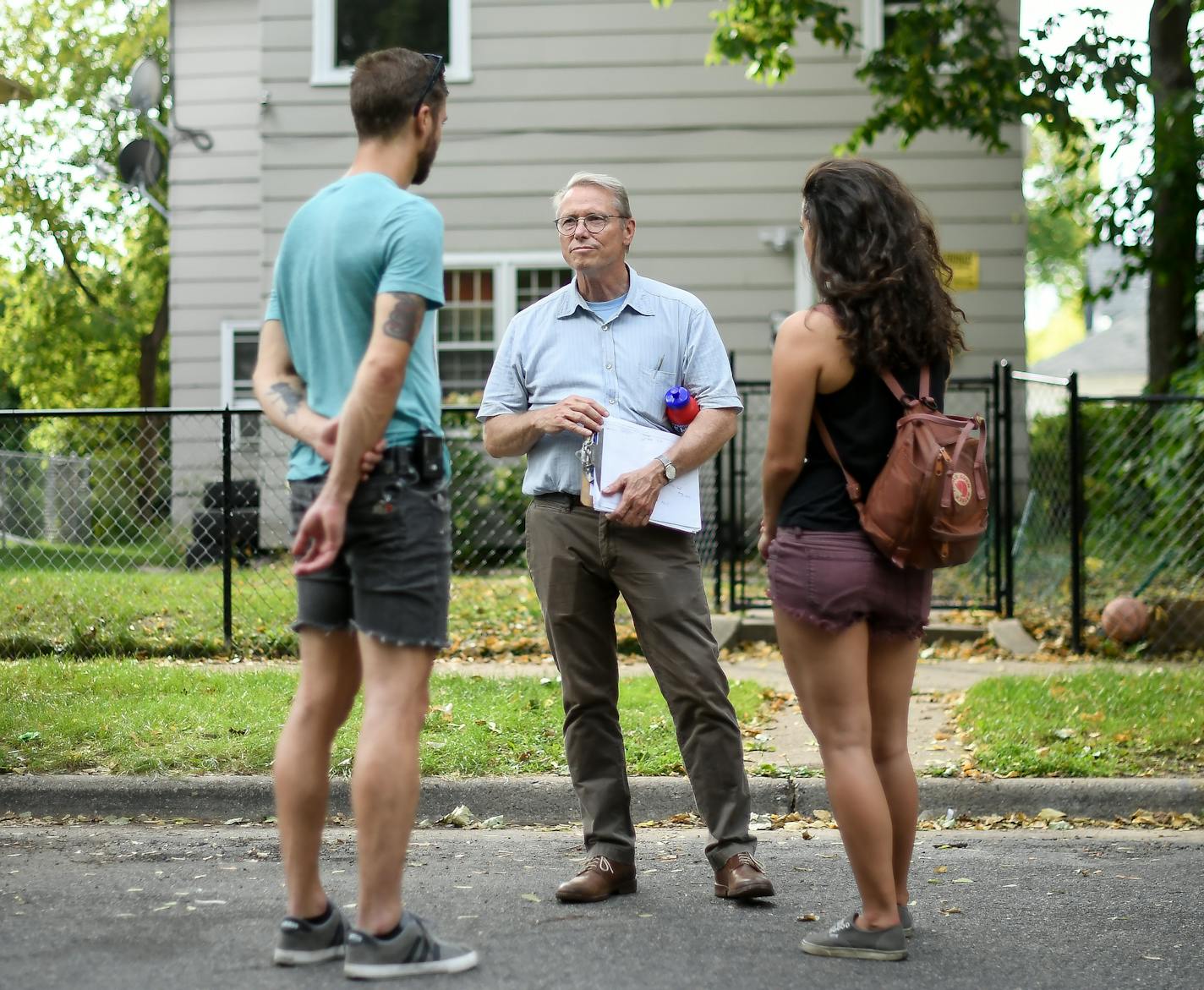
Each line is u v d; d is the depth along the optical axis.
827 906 4.12
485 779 5.49
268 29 13.16
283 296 3.44
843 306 3.57
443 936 3.74
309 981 3.28
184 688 6.64
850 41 11.73
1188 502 8.93
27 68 24.73
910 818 3.77
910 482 3.48
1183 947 3.80
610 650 4.29
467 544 10.58
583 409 4.13
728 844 4.17
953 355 3.70
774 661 8.08
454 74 13.02
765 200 12.83
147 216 24.59
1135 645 8.25
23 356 25.70
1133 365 35.31
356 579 3.27
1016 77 11.35
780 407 3.60
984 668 7.79
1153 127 11.38
